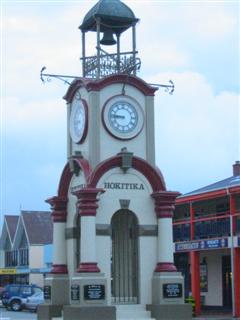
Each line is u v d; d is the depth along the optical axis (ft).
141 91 77.00
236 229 123.95
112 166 73.67
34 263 224.53
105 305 70.03
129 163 73.67
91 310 69.10
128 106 76.13
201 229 133.59
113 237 78.43
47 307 74.59
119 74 75.56
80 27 80.07
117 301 74.74
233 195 124.26
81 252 71.26
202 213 144.36
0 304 179.63
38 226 232.73
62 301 75.20
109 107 75.20
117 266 77.66
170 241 74.38
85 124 75.25
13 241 241.14
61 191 77.46
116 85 76.02
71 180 77.15
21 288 164.14
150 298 73.67
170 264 73.92
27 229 230.48
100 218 72.54
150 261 74.28
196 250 130.21
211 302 140.87
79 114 77.10
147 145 76.43
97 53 77.20
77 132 77.25
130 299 75.46
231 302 134.82
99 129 74.64
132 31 78.64
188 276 146.00
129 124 75.82
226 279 136.98
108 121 74.90
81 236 71.46
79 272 70.28
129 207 74.02
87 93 75.87
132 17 78.02
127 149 75.51
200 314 126.31
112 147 75.00
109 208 73.15
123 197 73.92
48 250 220.64
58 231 77.05
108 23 78.95
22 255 234.99
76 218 75.77
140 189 74.95
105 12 77.00
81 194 71.10
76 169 75.31
